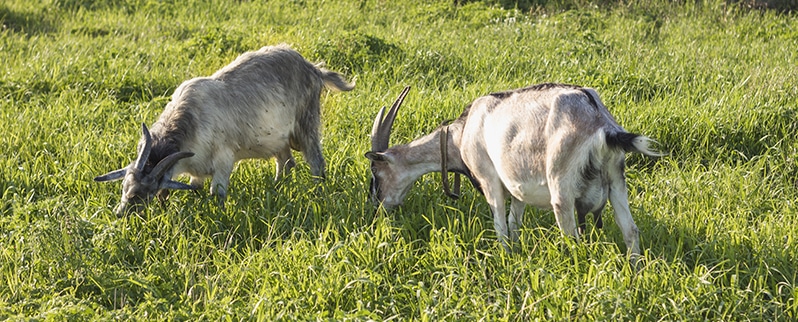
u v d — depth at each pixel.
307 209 6.53
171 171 6.43
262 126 6.92
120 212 6.39
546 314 5.07
